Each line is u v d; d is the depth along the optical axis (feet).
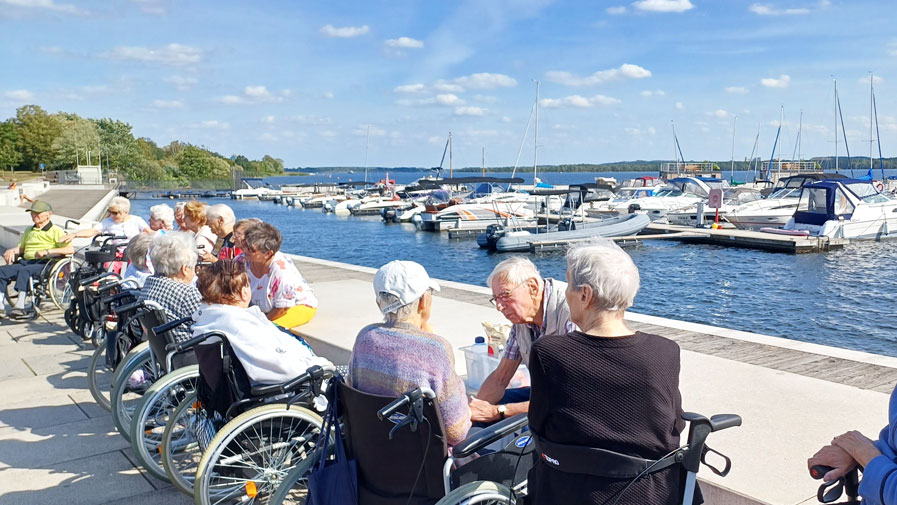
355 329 18.72
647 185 168.76
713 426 7.11
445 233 136.46
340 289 26.40
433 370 8.69
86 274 20.34
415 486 8.63
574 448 6.89
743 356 16.72
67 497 12.00
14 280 25.44
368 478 8.91
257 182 395.55
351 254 111.75
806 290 66.64
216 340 10.93
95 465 13.33
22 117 392.06
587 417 6.88
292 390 10.98
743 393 13.25
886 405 12.53
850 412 12.19
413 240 128.98
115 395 13.62
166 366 13.24
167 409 12.83
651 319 21.56
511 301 9.86
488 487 8.39
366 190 252.42
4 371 19.35
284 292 16.70
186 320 11.97
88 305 19.66
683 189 126.82
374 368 8.86
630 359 6.90
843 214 94.84
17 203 101.45
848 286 68.03
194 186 325.62
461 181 123.54
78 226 41.39
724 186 134.21
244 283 11.43
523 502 7.93
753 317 55.77
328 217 195.42
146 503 11.78
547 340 7.21
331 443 10.24
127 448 14.15
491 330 12.42
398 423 8.02
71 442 14.46
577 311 7.55
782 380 14.06
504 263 10.09
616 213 120.67
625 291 7.26
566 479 7.04
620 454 6.77
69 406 16.60
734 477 9.69
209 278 11.31
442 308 22.35
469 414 9.07
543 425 7.22
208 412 11.34
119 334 15.53
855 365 15.81
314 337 17.90
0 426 15.31
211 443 10.43
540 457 7.33
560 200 126.62
